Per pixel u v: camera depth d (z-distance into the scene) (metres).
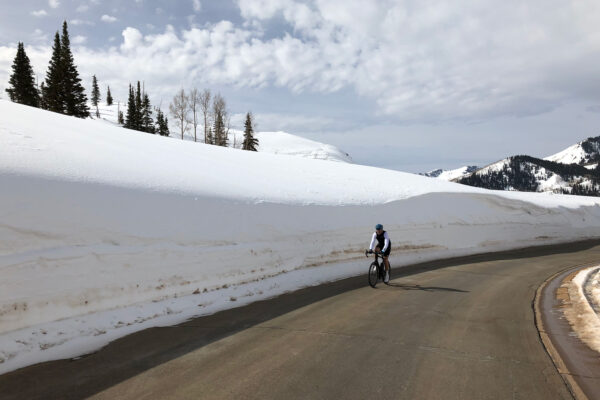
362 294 8.79
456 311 7.26
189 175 12.93
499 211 25.73
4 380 3.99
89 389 3.77
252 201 12.04
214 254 8.84
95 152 12.26
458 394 3.75
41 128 14.02
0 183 6.35
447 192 23.39
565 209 32.72
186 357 4.67
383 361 4.60
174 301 7.37
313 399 3.59
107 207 7.57
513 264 14.98
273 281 9.84
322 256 12.63
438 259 16.11
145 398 3.57
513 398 3.69
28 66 60.12
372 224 15.94
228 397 3.60
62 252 6.08
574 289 9.45
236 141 107.94
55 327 5.45
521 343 5.38
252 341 5.31
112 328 5.84
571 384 4.04
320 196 16.41
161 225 8.24
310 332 5.76
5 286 5.21
